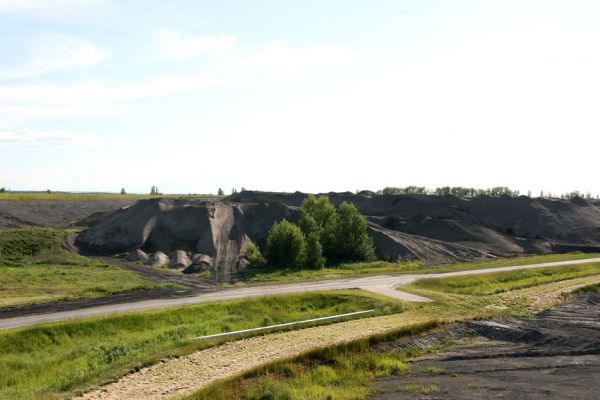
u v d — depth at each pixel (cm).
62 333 2986
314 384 2123
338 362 2423
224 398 1927
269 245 6109
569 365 2419
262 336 2811
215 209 7588
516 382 2127
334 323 3123
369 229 7362
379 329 2916
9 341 2797
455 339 2973
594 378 2184
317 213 7025
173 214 7312
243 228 7475
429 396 1944
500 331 3062
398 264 6475
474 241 8188
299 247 5981
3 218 8569
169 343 2675
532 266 6059
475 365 2439
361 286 4531
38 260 5841
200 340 2691
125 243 6869
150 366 2306
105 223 7344
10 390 2177
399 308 3503
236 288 4534
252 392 1989
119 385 2081
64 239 6850
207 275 5481
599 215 10112
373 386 2111
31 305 3691
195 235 7012
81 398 1941
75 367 2458
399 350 2695
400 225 8475
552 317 3522
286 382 2142
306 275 5475
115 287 4488
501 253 7744
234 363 2350
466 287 4862
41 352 2767
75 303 3781
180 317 3406
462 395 1948
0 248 6019
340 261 6425
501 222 9400
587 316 3575
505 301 3991
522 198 9975
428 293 4169
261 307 3741
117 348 2683
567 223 9512
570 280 5081
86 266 5725
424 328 3003
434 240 7731
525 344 2866
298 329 2969
